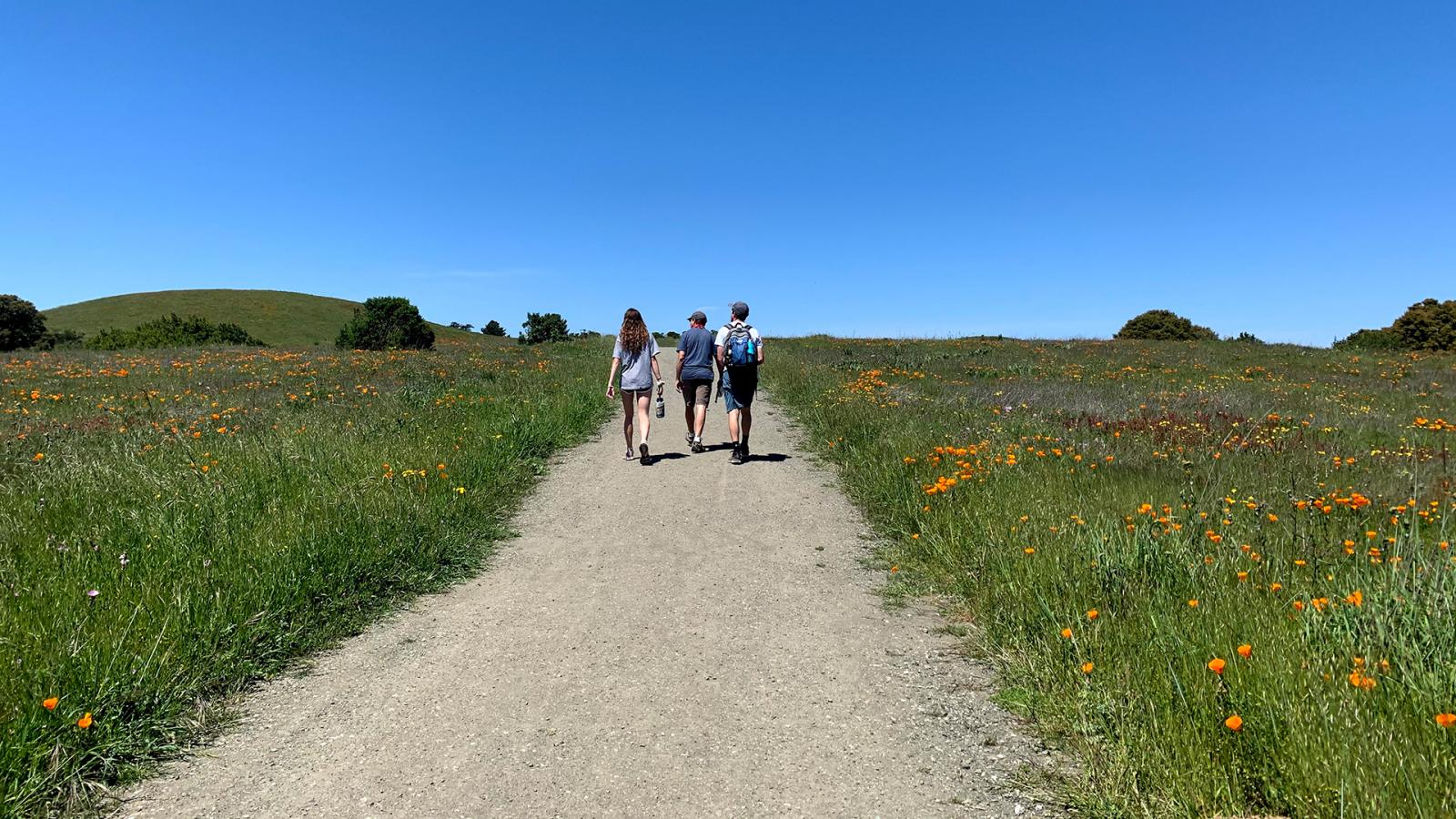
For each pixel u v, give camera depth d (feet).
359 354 90.84
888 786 8.95
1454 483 21.72
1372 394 52.80
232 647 12.09
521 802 8.68
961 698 11.12
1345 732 8.05
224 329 187.11
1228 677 9.44
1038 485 20.74
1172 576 13.21
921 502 20.48
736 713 10.80
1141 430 32.89
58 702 9.30
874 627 13.94
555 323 188.44
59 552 14.60
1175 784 8.02
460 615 14.67
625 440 32.53
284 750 9.82
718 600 15.43
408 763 9.50
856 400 39.24
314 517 17.89
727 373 28.89
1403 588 10.92
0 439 28.71
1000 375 62.49
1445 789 7.09
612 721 10.57
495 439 29.22
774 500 23.66
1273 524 16.88
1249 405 44.11
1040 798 8.62
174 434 29.22
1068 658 11.01
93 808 8.54
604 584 16.40
